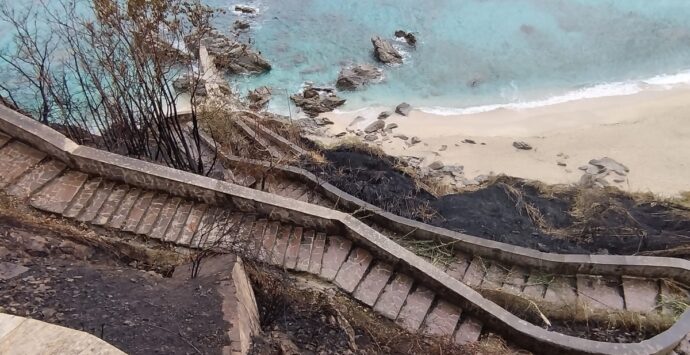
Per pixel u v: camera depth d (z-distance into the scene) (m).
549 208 13.46
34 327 4.49
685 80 19.84
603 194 13.76
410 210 13.06
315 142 16.25
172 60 15.72
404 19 23.73
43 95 12.18
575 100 19.27
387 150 16.95
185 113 15.09
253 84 20.22
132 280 7.96
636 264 10.82
